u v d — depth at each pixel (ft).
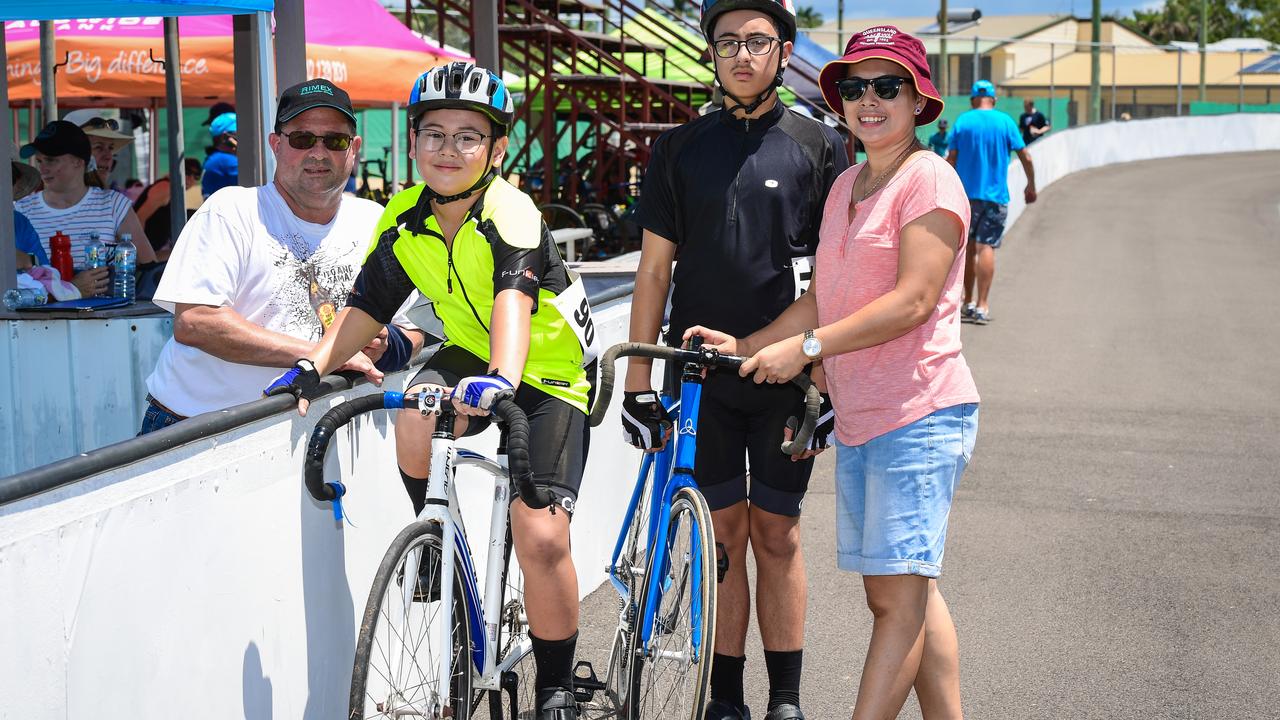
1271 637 13.73
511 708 10.51
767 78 10.85
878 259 9.57
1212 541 17.12
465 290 9.45
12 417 15.94
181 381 11.28
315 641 9.23
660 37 44.65
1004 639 13.70
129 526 7.01
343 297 11.91
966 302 36.65
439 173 9.06
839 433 10.03
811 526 18.12
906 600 9.77
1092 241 57.47
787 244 11.03
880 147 9.70
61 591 6.44
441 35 43.27
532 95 41.70
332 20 24.66
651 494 10.74
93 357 16.33
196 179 40.01
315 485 8.08
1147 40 178.60
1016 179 65.72
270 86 17.95
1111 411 25.17
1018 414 24.91
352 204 12.15
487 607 9.64
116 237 21.08
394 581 8.62
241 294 11.35
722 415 10.99
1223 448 22.26
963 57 98.17
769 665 11.21
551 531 9.37
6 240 16.65
